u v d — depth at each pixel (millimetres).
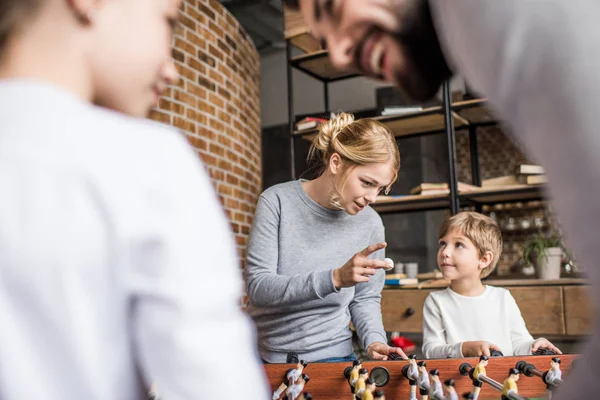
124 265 389
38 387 383
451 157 3012
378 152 1317
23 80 414
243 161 3896
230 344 399
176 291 383
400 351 1250
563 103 327
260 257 1405
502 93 368
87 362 384
